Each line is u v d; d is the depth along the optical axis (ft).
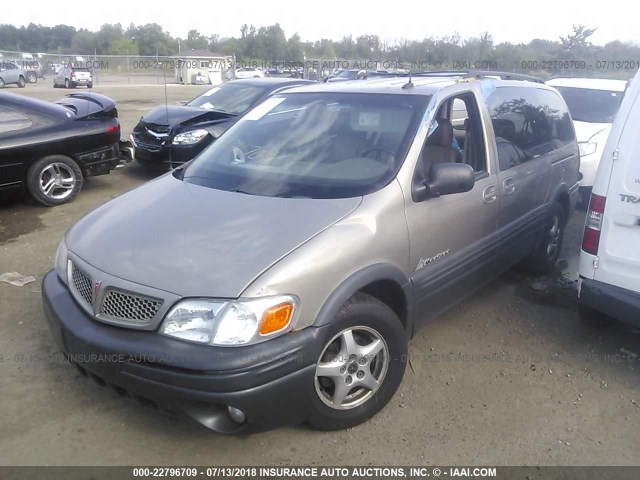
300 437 9.94
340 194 10.44
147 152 28.48
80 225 11.10
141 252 9.31
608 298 11.88
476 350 13.01
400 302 10.87
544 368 12.30
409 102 12.11
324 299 9.05
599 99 28.86
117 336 8.66
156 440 9.80
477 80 13.91
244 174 11.69
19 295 15.23
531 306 15.42
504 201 13.88
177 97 79.61
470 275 12.93
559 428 10.34
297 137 12.46
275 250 8.96
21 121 22.62
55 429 10.01
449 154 12.49
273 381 8.44
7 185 22.62
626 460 9.58
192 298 8.36
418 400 11.05
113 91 90.58
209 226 9.73
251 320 8.29
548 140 16.97
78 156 24.27
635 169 11.39
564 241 21.26
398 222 10.42
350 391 10.04
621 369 12.33
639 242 11.47
